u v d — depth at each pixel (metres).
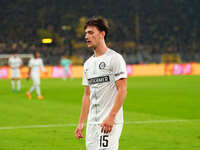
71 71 153.00
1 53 194.38
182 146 28.34
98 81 16.23
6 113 48.03
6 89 91.50
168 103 59.38
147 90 85.06
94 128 16.48
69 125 38.19
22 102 61.94
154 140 30.55
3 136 32.62
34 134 33.47
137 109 51.88
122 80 15.80
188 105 56.66
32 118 43.44
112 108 15.55
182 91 82.06
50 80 131.75
